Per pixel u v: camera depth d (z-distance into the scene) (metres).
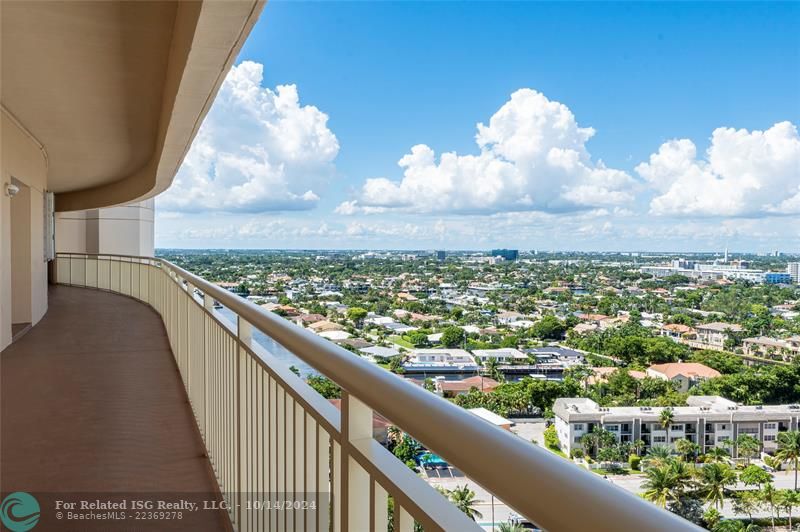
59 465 2.98
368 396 0.75
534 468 0.44
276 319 1.40
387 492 0.74
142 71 5.02
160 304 8.70
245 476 2.05
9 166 6.50
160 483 2.78
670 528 0.32
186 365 4.37
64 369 5.23
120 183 12.66
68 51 4.55
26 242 7.79
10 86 5.45
